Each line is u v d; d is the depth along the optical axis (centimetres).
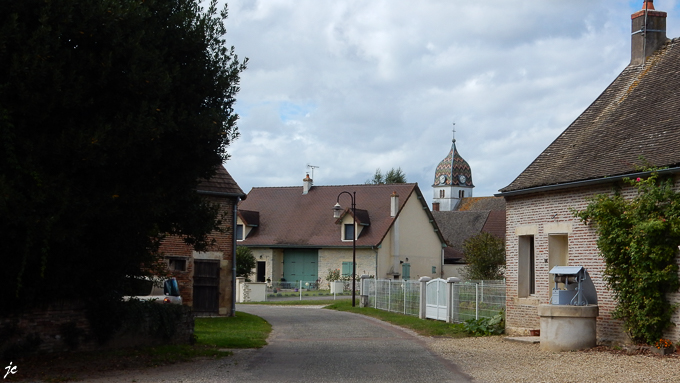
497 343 1631
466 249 4134
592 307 1443
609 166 1512
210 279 2414
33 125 1084
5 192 973
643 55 1845
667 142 1441
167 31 1266
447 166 16712
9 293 1204
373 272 4931
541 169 1762
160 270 1681
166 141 1213
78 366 1193
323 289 5047
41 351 1284
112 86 1149
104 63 1105
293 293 4622
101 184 1171
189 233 1420
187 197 1340
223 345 1591
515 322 1784
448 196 16575
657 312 1350
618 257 1423
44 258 1043
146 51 1144
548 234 1670
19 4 1035
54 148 1061
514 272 1798
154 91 1148
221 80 1323
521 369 1193
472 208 8956
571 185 1566
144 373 1152
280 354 1453
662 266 1350
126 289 1448
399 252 5138
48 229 1022
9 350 1225
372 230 5066
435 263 5528
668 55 1775
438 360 1341
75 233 1093
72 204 1079
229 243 2469
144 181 1241
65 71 1086
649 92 1700
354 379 1105
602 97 1872
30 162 1039
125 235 1300
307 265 5212
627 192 1445
